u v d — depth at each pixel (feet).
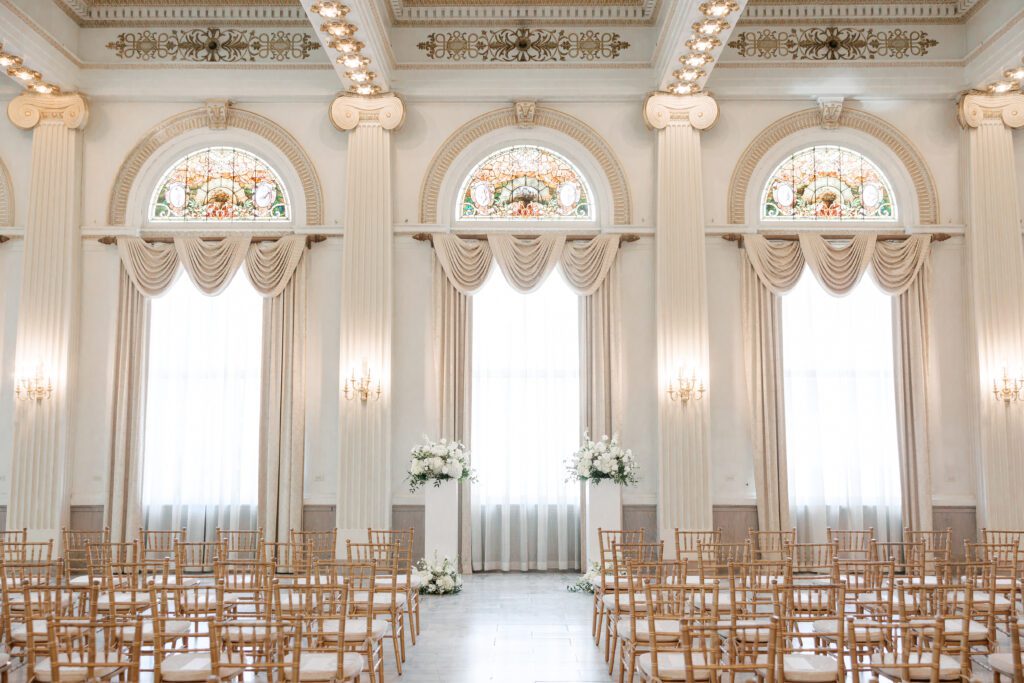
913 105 41.93
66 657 19.77
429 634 29.07
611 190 41.81
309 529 40.37
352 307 40.29
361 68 38.55
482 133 42.19
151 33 41.57
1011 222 40.52
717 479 40.47
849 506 41.14
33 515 39.27
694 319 40.14
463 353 41.16
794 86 41.29
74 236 40.81
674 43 36.63
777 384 40.63
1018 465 39.34
